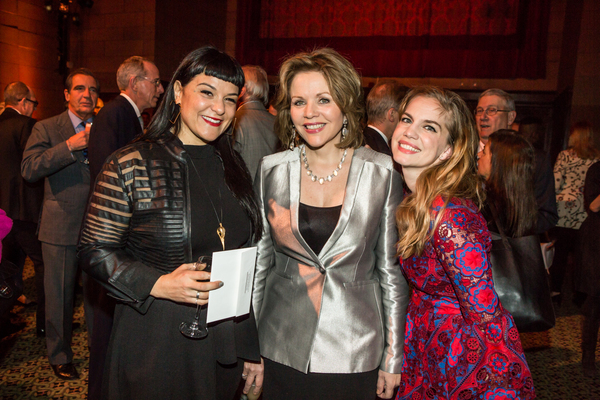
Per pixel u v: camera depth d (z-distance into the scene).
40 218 2.64
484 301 1.18
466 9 7.32
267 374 1.52
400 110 1.43
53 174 2.60
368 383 1.45
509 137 2.02
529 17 7.07
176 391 1.25
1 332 3.19
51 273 2.57
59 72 7.89
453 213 1.22
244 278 1.25
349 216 1.43
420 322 1.36
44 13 7.64
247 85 2.61
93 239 1.20
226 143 1.47
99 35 7.73
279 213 1.50
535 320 1.54
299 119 1.42
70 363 2.66
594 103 6.07
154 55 7.36
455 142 1.34
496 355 1.18
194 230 1.27
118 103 2.41
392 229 1.48
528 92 7.25
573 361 3.18
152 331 1.24
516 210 1.92
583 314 2.99
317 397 1.44
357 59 7.82
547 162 2.63
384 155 1.50
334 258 1.44
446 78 7.57
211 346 1.29
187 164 1.31
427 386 1.32
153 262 1.26
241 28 8.31
